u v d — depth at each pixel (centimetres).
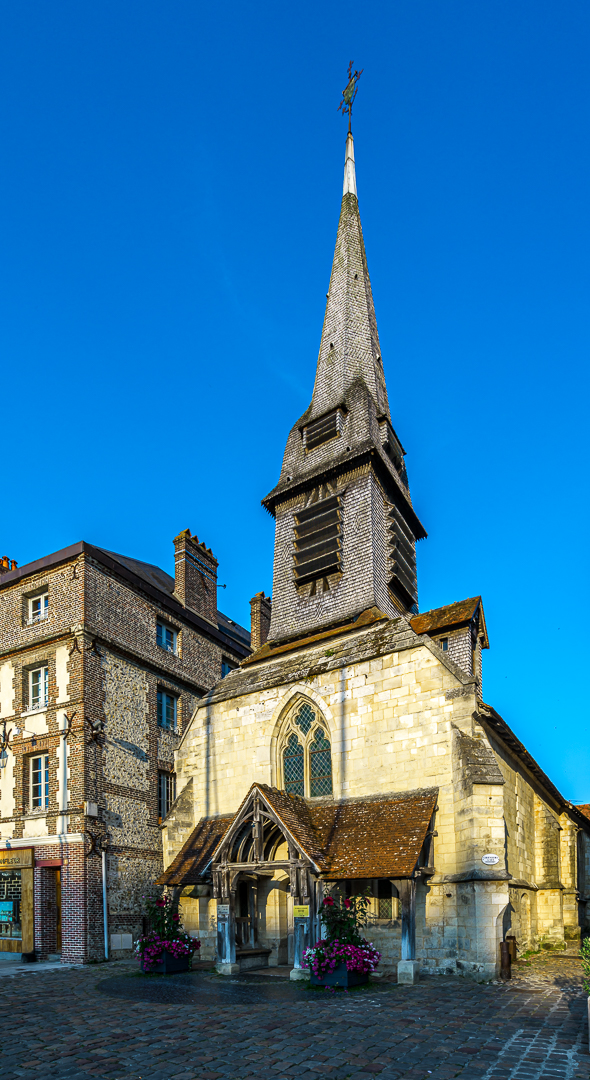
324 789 1836
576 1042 889
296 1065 823
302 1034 964
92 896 1956
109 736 2161
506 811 1805
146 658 2398
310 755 1897
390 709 1716
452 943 1448
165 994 1327
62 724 2111
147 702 2383
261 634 3284
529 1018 1020
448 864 1509
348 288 2819
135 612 2388
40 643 2230
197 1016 1104
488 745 1559
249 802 1616
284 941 1770
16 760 2198
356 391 2509
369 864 1459
